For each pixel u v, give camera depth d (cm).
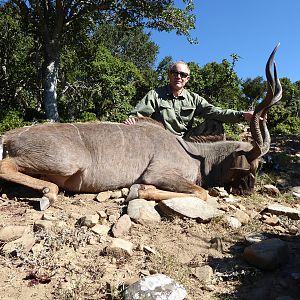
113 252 164
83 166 227
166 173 235
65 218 192
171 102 285
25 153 221
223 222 201
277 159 398
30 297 137
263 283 153
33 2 881
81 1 880
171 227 193
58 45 884
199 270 157
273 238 177
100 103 998
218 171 262
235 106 884
